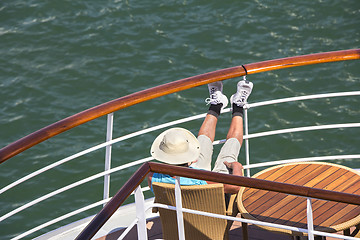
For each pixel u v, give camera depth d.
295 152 25.69
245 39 32.16
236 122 9.77
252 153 25.62
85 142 26.03
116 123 27.03
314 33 32.59
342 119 27.14
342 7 34.16
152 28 32.78
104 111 8.39
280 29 32.81
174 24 33.12
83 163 25.02
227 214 8.16
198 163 9.32
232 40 32.06
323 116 27.33
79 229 9.45
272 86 29.05
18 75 29.83
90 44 31.80
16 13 34.03
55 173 24.56
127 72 30.09
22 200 23.39
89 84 29.42
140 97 8.68
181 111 27.72
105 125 26.88
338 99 28.25
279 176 8.60
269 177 8.61
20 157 25.16
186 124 27.31
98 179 24.36
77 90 29.11
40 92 28.91
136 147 25.81
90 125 26.80
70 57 31.02
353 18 33.44
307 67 30.02
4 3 34.75
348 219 7.49
